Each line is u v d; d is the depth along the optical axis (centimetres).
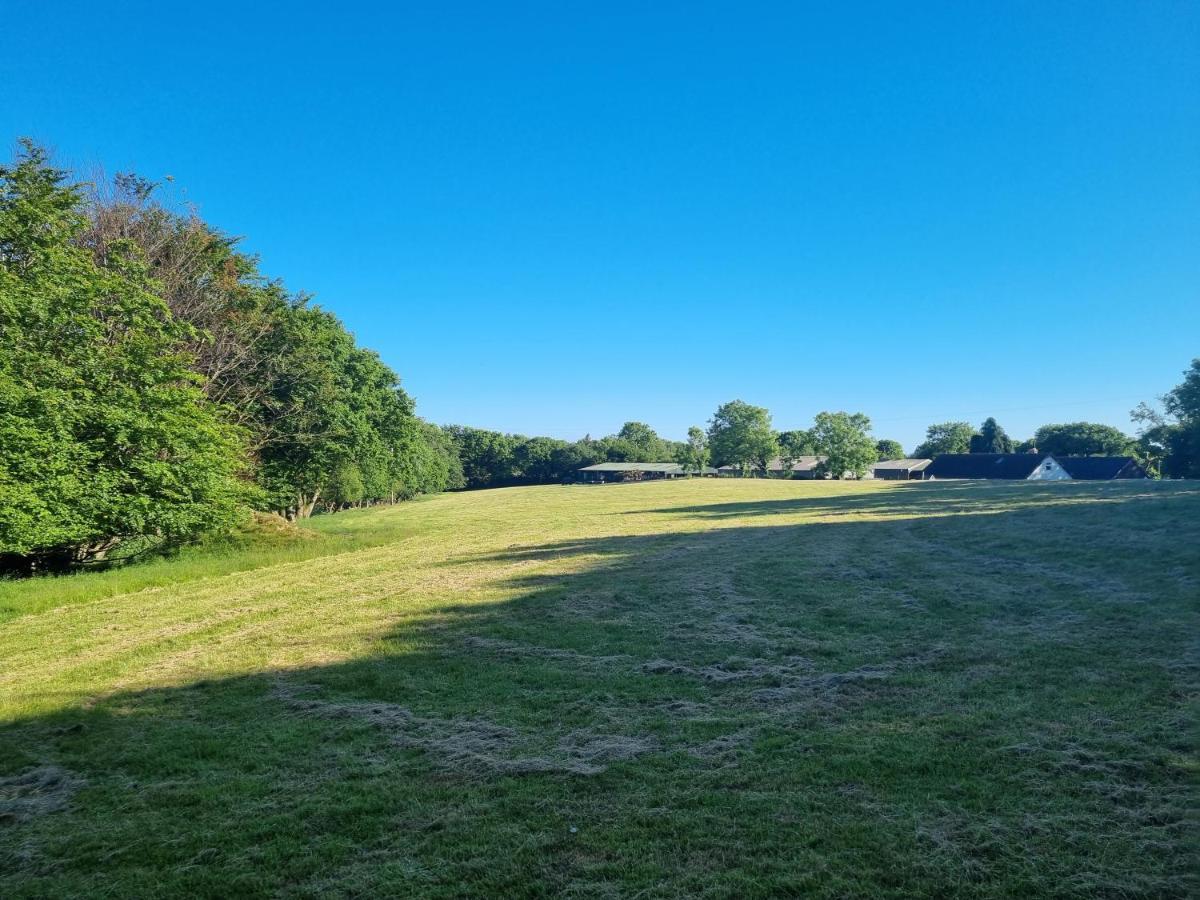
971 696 504
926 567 1080
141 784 422
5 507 1367
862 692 529
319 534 2234
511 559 1448
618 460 12581
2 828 375
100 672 699
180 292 2689
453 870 318
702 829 342
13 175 1736
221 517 1920
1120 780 370
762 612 820
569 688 571
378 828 358
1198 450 5025
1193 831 319
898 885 292
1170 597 755
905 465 8819
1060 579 909
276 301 3372
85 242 2325
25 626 1001
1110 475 6812
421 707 539
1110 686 504
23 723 545
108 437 1667
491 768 422
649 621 800
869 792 371
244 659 719
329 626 863
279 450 3566
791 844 325
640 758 427
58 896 312
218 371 2919
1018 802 352
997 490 2934
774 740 445
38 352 1584
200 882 318
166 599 1190
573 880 307
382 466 4766
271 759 451
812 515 2189
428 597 1030
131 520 1677
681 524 2122
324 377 3531
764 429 8856
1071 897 279
